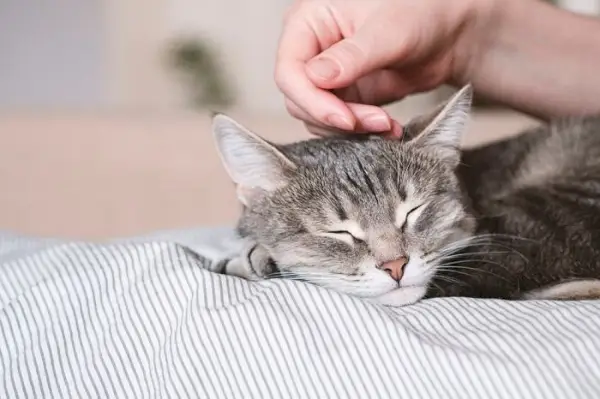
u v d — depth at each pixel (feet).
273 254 1.39
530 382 0.88
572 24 1.60
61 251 1.26
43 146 3.00
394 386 0.91
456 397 0.88
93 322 1.07
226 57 4.14
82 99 3.96
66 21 3.85
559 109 1.68
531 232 1.40
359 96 1.55
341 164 1.39
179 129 3.09
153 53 4.05
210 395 0.93
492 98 1.72
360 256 1.32
